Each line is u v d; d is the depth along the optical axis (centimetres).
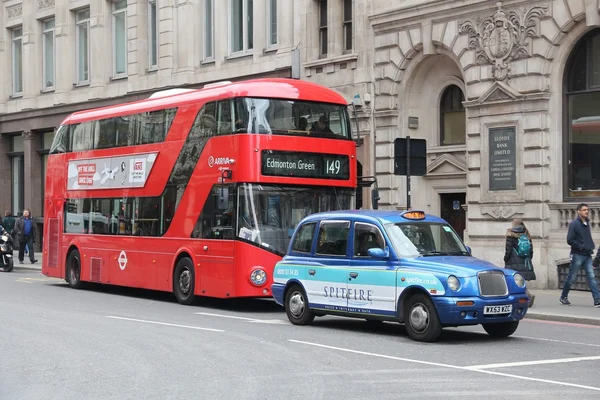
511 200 2511
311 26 3194
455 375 1181
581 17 2352
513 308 1509
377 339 1559
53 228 2939
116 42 4284
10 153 4928
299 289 1778
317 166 2116
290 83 2134
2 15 4916
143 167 2444
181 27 3791
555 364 1271
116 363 1341
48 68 4700
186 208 2247
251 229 2039
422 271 1505
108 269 2600
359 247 1641
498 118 2545
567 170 2441
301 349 1441
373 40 2969
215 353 1415
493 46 2558
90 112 2773
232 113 2088
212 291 2133
